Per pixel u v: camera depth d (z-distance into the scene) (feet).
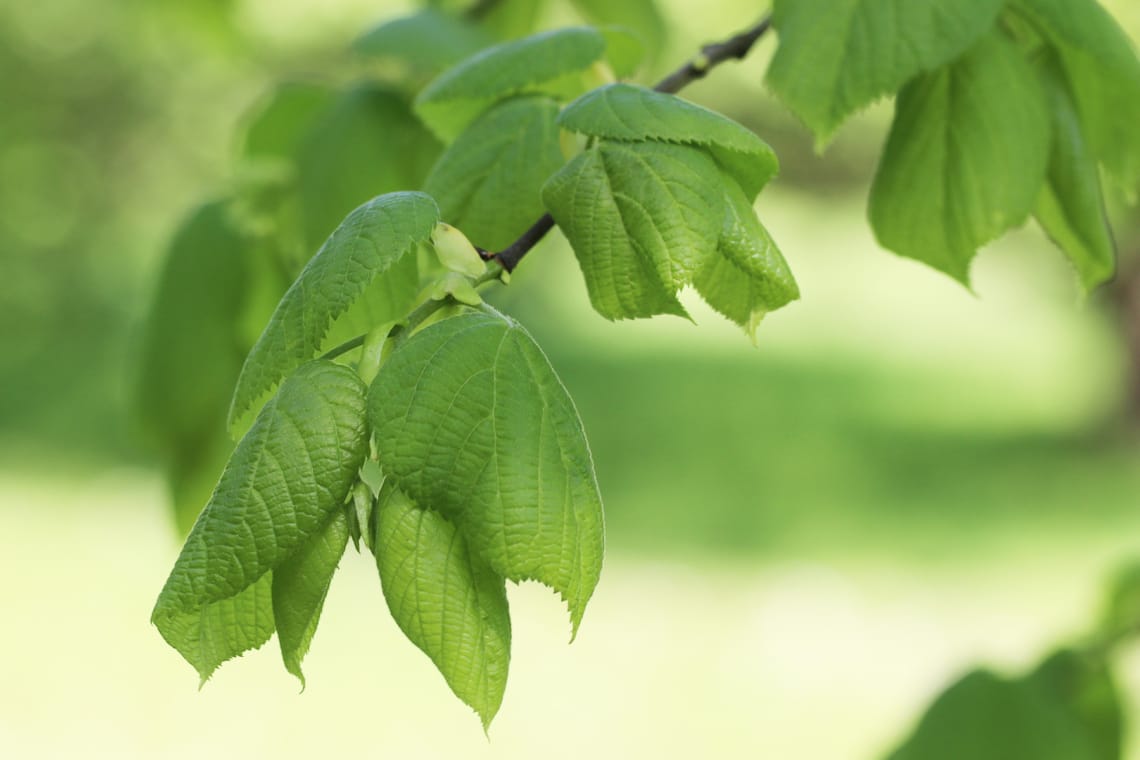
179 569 4.39
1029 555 54.39
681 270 5.21
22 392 73.20
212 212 9.89
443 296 5.04
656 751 35.32
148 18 14.76
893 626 44.57
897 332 111.55
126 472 60.80
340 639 40.55
